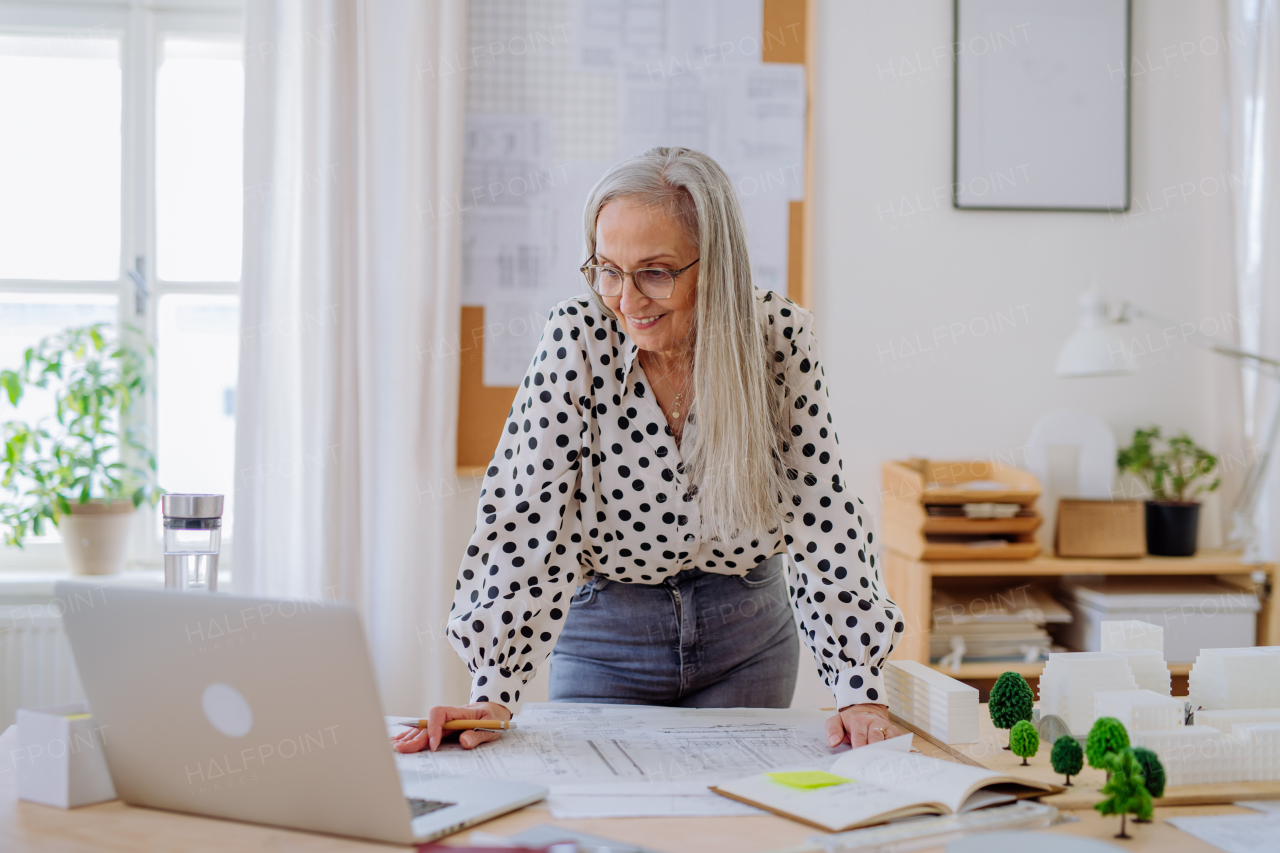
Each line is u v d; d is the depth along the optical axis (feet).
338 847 2.44
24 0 7.82
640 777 2.99
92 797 2.75
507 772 3.02
